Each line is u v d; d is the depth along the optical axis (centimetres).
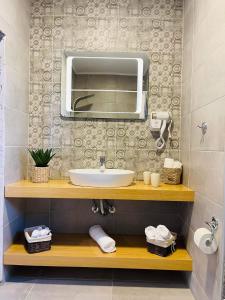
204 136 140
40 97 199
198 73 153
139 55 196
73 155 200
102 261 156
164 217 199
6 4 154
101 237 171
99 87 198
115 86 197
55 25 197
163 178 191
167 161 186
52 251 164
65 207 200
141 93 197
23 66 185
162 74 197
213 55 128
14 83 169
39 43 197
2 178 155
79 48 198
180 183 186
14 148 172
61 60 198
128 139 199
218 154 119
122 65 197
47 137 199
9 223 167
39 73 198
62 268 183
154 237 162
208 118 134
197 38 157
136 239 189
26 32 190
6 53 155
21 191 158
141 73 197
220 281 112
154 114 191
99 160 199
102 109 198
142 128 199
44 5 197
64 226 200
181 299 148
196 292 146
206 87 138
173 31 197
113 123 199
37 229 169
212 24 131
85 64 197
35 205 200
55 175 199
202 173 142
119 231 199
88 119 199
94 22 197
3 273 158
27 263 157
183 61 192
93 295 150
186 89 181
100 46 198
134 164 199
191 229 162
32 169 182
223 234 110
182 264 155
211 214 127
